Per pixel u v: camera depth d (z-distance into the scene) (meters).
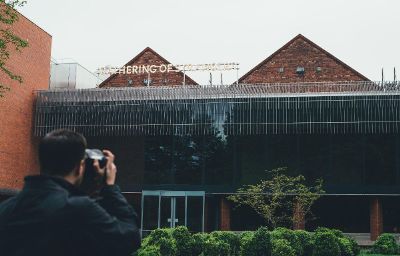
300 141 29.69
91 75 40.38
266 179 29.55
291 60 35.66
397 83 28.98
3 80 28.80
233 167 29.92
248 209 30.66
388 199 29.98
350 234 30.16
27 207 2.11
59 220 2.07
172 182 30.55
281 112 29.48
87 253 2.12
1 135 28.78
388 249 20.52
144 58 39.28
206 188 29.91
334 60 35.31
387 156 28.75
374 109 28.66
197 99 30.59
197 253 14.33
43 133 31.84
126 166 32.19
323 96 29.11
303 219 27.70
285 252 14.29
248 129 29.72
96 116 31.52
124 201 2.30
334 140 29.44
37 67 32.44
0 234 2.11
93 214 2.12
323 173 29.19
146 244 13.85
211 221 31.19
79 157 2.28
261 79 35.56
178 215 29.80
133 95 31.28
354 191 28.52
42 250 2.05
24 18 30.89
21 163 30.64
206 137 30.56
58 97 31.92
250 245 14.41
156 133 30.75
